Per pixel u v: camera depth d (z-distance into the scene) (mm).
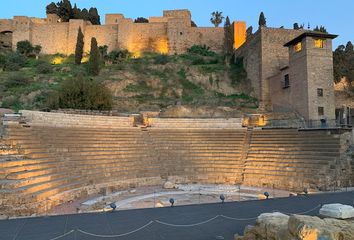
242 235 9383
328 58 38906
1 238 9633
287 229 7113
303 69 39031
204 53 72938
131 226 10938
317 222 6828
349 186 21891
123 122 32219
